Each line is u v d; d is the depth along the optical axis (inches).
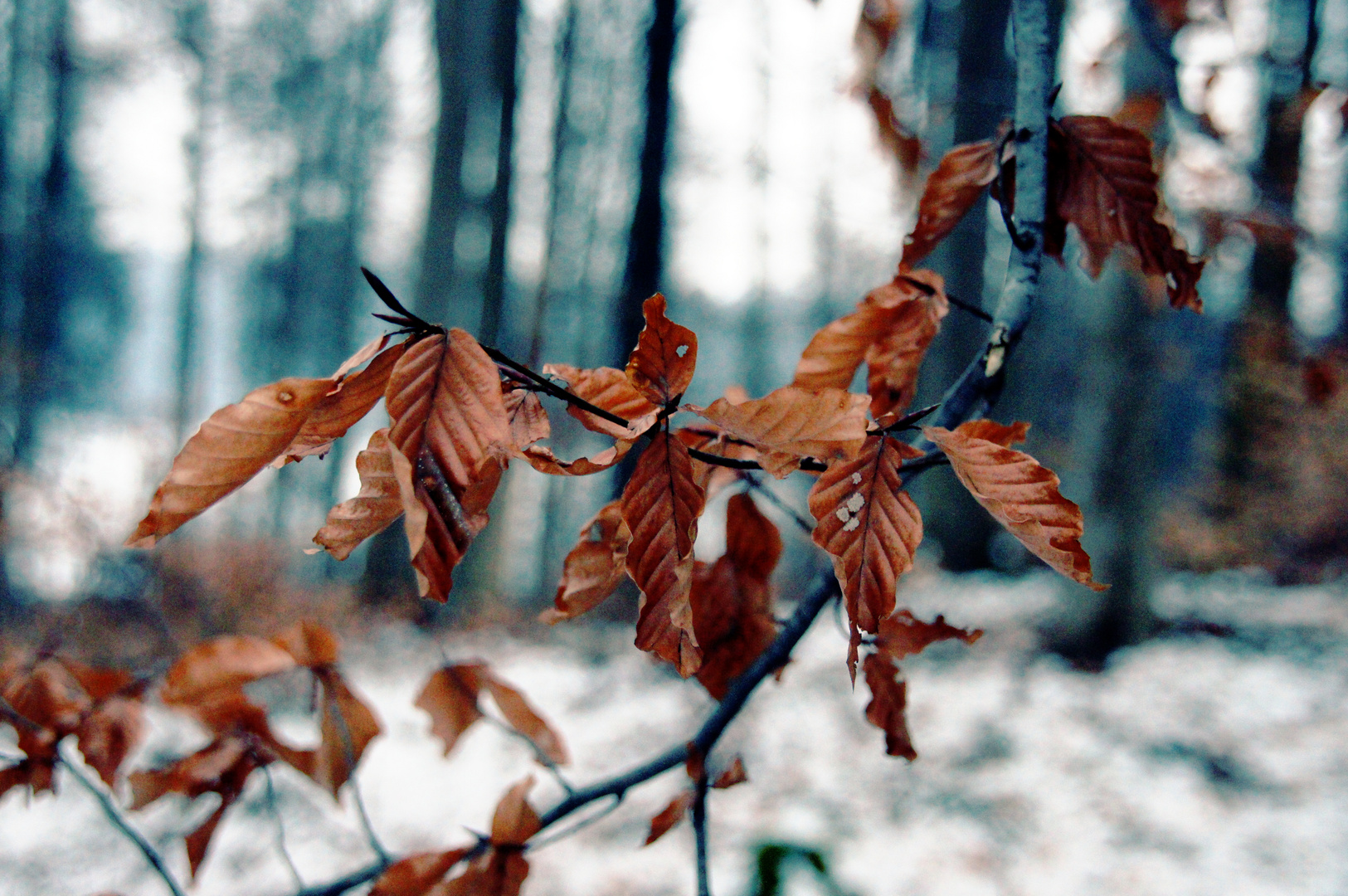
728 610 35.9
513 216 405.7
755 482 34.7
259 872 153.9
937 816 163.0
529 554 557.6
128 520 247.3
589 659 284.4
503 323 350.6
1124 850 151.4
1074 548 20.6
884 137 74.7
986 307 411.2
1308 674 226.2
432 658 286.8
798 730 205.5
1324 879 138.2
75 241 641.6
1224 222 72.9
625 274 307.4
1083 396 272.2
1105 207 35.1
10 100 591.5
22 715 41.7
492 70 361.4
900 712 34.4
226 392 800.9
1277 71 65.3
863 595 21.1
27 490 204.8
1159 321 251.0
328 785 38.3
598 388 22.1
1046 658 253.4
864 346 31.9
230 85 638.5
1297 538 323.3
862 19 69.6
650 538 21.3
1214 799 165.8
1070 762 184.7
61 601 195.3
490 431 18.7
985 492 21.5
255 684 212.2
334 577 410.3
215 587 290.7
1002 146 32.5
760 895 117.1
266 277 771.4
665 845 157.5
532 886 148.2
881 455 22.0
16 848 162.2
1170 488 371.6
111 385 658.8
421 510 17.2
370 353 19.5
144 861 158.2
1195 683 224.2
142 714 43.9
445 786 189.2
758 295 663.8
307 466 586.9
